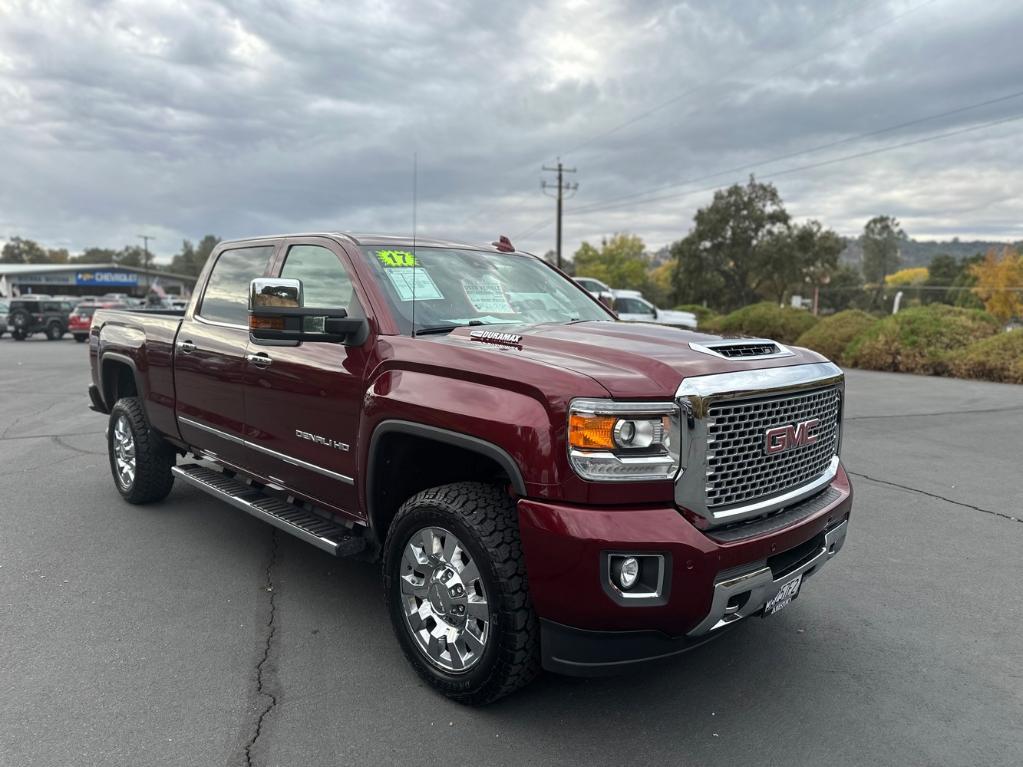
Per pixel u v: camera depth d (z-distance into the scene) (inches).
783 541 107.7
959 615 152.1
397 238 156.9
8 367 685.9
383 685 122.6
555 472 99.4
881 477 265.6
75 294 3371.1
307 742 106.2
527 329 131.7
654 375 101.7
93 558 179.2
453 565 113.5
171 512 217.0
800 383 114.3
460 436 109.9
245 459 168.2
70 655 130.8
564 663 103.1
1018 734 109.7
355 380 131.3
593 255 3895.2
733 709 116.3
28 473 264.2
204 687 120.8
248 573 171.2
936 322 650.8
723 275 2386.8
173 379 191.3
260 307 127.7
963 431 356.2
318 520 148.3
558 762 102.3
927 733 110.0
